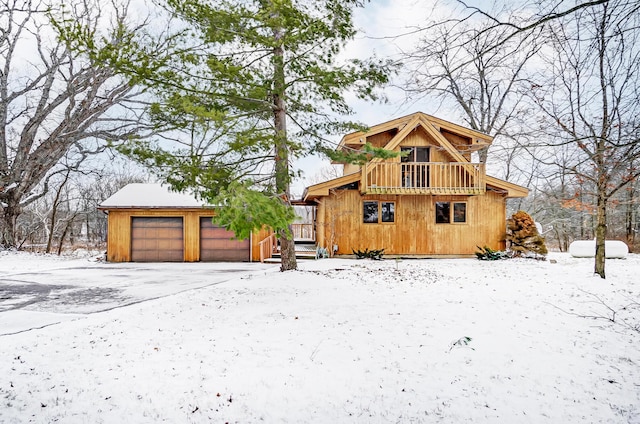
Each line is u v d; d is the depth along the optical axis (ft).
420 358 15.96
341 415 11.88
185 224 61.16
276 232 31.45
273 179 34.27
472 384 13.84
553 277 36.06
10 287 35.09
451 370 14.90
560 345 17.40
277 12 31.27
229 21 31.78
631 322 20.58
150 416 11.60
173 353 16.37
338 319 21.45
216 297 27.73
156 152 30.76
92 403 12.20
